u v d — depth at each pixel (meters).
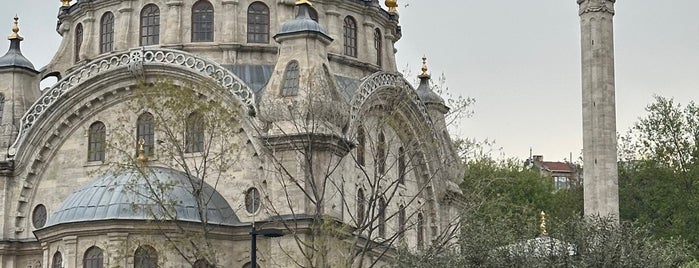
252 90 72.12
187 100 65.69
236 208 71.56
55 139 76.44
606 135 79.44
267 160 70.69
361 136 76.19
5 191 75.94
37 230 71.38
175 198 69.06
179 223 65.81
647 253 54.44
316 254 64.62
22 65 78.94
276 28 80.69
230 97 72.00
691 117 104.19
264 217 70.56
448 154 85.19
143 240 67.81
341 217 71.00
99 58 75.75
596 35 80.50
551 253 54.56
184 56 73.44
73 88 75.69
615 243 54.19
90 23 83.81
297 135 69.31
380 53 87.19
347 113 72.38
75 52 85.56
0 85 78.81
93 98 75.62
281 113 70.50
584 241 54.56
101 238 68.50
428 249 60.34
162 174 70.69
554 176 166.88
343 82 80.31
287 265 68.56
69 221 69.00
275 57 80.19
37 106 76.44
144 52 74.38
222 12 80.44
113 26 82.56
